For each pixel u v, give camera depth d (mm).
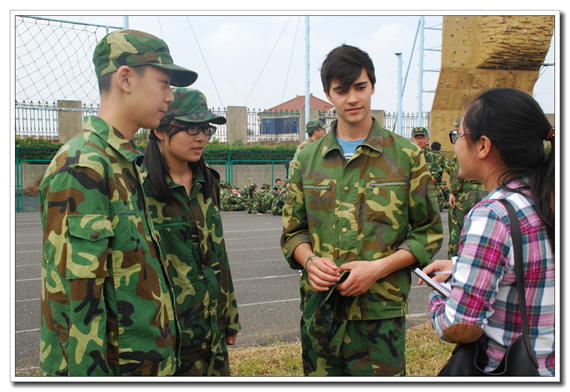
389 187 2295
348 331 2266
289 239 2539
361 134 2389
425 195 2312
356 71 2217
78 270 1538
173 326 1903
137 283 1718
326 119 27438
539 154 1563
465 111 1695
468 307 1518
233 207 18828
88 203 1595
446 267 1950
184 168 2400
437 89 16469
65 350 1566
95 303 1568
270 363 3412
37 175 19312
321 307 2168
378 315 2217
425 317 4594
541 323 1512
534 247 1496
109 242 1673
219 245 2510
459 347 1635
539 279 1500
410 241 2271
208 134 2359
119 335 1661
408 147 2348
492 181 1666
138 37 1799
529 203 1539
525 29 15719
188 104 2271
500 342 1557
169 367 1812
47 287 1607
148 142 2324
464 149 1684
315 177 2412
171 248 2307
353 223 2305
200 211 2410
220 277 2486
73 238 1562
